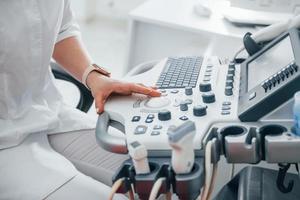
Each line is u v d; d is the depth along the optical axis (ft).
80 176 3.28
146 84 3.20
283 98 2.33
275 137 2.20
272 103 2.35
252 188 2.95
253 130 2.32
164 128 2.41
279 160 2.20
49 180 3.20
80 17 11.48
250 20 4.54
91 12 11.60
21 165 3.30
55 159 3.43
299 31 3.18
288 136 2.20
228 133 2.36
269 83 2.47
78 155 3.86
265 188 2.96
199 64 3.46
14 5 3.22
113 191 2.23
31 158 3.36
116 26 11.30
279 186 2.79
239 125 2.38
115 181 2.26
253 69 3.07
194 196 2.21
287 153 2.17
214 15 5.01
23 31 3.28
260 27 4.46
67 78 4.22
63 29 4.00
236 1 4.43
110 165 3.76
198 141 2.25
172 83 3.10
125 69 5.34
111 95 3.06
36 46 3.41
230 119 2.44
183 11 5.19
